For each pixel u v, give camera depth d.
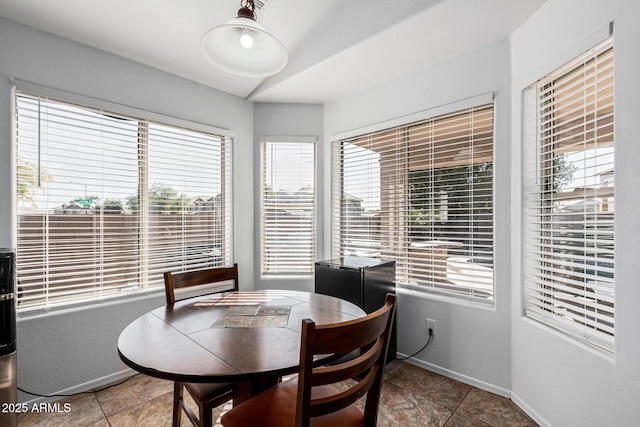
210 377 0.94
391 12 1.89
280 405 1.18
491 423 1.77
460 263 2.27
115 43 2.16
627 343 1.26
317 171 3.13
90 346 2.14
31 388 1.92
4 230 1.83
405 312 2.54
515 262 1.96
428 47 2.11
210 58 1.39
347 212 3.00
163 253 2.56
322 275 2.46
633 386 1.24
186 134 2.70
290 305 1.67
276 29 2.19
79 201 2.13
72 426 1.76
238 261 3.02
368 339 1.00
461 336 2.22
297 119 3.13
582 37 1.47
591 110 1.55
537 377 1.77
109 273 2.28
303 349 0.89
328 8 1.98
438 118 2.36
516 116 1.94
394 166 2.65
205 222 2.84
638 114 1.23
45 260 2.00
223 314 1.52
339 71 2.45
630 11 1.25
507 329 2.01
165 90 2.54
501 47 2.03
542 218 1.85
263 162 3.17
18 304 1.91
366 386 1.07
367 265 2.33
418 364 2.44
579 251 1.63
